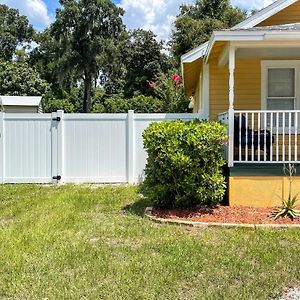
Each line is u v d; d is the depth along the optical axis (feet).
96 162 37.63
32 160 37.60
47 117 37.45
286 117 33.83
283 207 24.13
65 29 126.31
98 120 37.50
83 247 17.67
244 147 29.66
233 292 12.84
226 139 24.91
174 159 23.63
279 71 34.06
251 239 19.03
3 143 37.50
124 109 109.91
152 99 107.14
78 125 37.52
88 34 127.34
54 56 130.41
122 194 31.40
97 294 12.71
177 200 24.71
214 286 13.39
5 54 164.14
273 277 14.16
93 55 126.82
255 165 27.35
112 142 37.55
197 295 12.62
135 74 137.69
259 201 25.90
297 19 34.58
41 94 131.44
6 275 14.47
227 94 35.27
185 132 24.07
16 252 16.99
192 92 62.08
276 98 34.14
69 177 37.70
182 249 17.26
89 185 36.35
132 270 14.80
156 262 15.69
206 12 110.83
